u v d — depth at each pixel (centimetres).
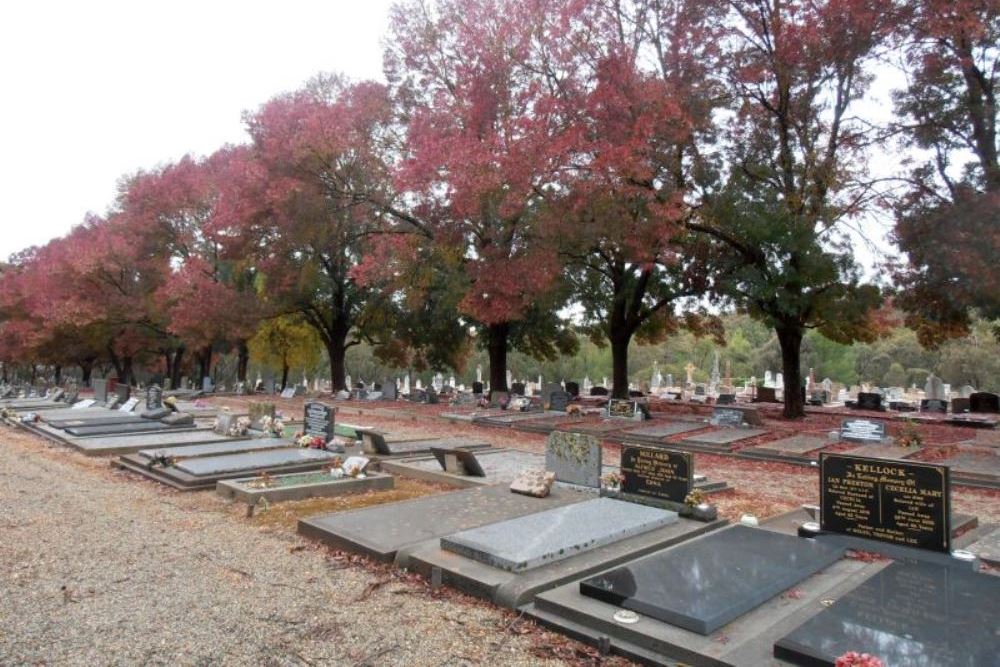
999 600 526
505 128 1944
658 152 1991
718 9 2052
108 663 450
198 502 989
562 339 3553
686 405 2906
